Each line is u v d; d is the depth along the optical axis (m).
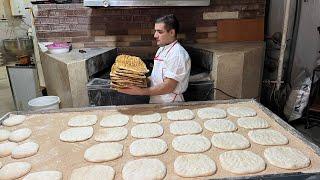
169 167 1.09
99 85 2.13
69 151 1.22
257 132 1.35
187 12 2.82
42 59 2.86
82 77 2.15
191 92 2.31
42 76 3.16
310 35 3.04
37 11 2.68
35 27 2.74
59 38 2.79
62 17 2.72
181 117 1.53
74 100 2.13
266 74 3.39
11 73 3.12
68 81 2.09
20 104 3.26
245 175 1.04
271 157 1.13
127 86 1.47
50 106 2.28
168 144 1.27
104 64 2.53
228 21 2.91
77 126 1.44
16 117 1.56
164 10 2.77
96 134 1.36
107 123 1.46
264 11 2.96
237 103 1.74
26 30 4.58
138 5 2.22
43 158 1.17
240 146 1.23
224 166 1.08
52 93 2.76
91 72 2.26
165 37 1.73
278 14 3.23
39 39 2.79
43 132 1.39
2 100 4.14
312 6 2.96
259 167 1.07
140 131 1.38
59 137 1.33
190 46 2.77
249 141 1.28
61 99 2.41
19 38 4.04
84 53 2.45
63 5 2.68
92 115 1.57
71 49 2.71
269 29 3.32
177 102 1.73
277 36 3.18
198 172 1.05
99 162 1.13
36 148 1.23
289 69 3.32
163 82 1.66
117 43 2.86
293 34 3.19
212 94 2.36
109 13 2.74
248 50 2.44
